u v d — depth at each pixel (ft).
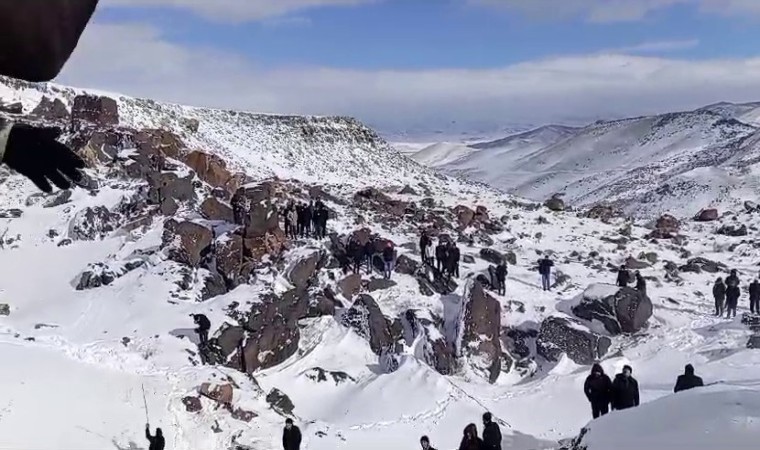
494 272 95.91
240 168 194.90
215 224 100.78
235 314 77.92
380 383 73.15
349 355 80.94
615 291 88.28
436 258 99.35
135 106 209.87
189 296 84.99
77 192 114.83
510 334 86.94
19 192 116.78
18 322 81.56
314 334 82.28
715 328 85.05
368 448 61.93
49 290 91.30
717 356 78.33
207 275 88.69
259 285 83.82
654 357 80.28
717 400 37.83
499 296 93.35
